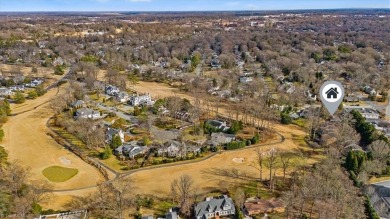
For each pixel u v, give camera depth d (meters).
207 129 154.00
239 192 102.19
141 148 135.25
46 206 101.56
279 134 155.88
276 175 120.44
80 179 117.31
